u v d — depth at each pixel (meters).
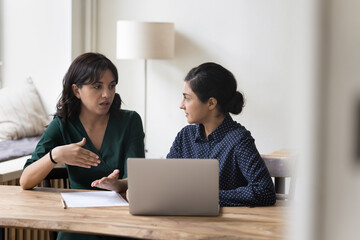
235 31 4.53
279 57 4.44
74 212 1.80
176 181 1.71
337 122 0.21
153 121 4.82
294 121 0.23
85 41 4.72
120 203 1.91
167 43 4.33
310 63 0.22
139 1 4.75
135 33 4.30
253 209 1.84
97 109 2.23
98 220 1.70
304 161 0.22
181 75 4.71
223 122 2.01
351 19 0.21
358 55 0.21
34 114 4.32
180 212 1.74
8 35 4.59
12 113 4.20
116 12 4.81
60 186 3.69
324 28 0.21
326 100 0.22
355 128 0.21
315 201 0.22
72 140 2.32
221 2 4.55
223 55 4.57
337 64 0.21
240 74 4.54
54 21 4.52
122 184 2.06
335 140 0.21
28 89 4.44
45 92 4.55
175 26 4.67
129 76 4.85
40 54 4.55
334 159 0.22
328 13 0.21
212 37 4.59
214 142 2.02
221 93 1.97
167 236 1.57
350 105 0.21
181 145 2.17
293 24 0.23
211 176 1.70
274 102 4.48
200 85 1.96
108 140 2.34
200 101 1.98
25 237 3.37
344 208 0.21
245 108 4.54
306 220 0.22
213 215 1.74
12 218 1.72
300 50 0.22
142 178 1.72
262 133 4.52
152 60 4.77
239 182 2.00
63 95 2.30
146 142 4.85
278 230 1.59
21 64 4.58
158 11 4.71
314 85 0.22
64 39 4.51
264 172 1.91
